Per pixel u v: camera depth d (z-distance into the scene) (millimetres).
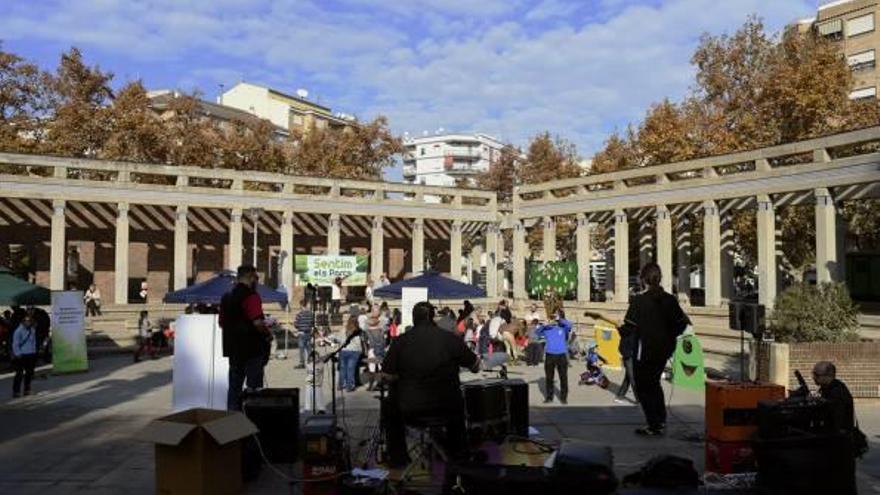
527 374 19734
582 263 33719
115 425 12258
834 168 22938
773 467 7277
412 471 8164
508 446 8781
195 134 43875
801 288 15539
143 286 32531
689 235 32688
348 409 13703
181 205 32375
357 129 50719
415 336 8320
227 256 36531
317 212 35625
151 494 8125
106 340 26266
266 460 8734
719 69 37938
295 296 35469
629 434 11086
